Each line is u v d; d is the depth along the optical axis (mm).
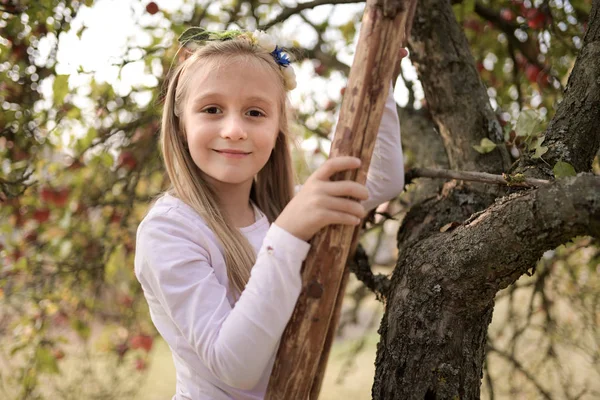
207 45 1281
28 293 2447
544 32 2182
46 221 2561
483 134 1519
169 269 1098
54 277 2500
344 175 896
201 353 1003
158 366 5711
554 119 1210
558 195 860
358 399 4812
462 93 1543
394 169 1472
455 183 1457
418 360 1104
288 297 921
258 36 1290
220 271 1192
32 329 2434
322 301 912
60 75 1838
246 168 1229
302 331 916
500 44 2578
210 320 1021
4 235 2469
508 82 2631
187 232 1183
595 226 823
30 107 2133
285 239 916
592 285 2438
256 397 1187
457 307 1092
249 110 1232
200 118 1219
